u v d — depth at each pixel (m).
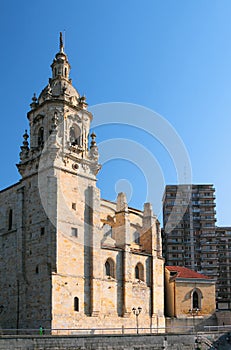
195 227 155.12
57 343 54.50
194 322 88.69
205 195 159.00
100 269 73.94
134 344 59.62
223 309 101.12
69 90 79.94
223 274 159.12
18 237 74.12
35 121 78.12
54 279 66.88
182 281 91.31
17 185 78.31
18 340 52.28
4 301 74.50
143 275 84.00
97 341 57.06
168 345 62.19
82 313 69.69
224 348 67.12
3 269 76.69
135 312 77.81
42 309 66.81
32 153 76.69
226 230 164.12
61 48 82.12
